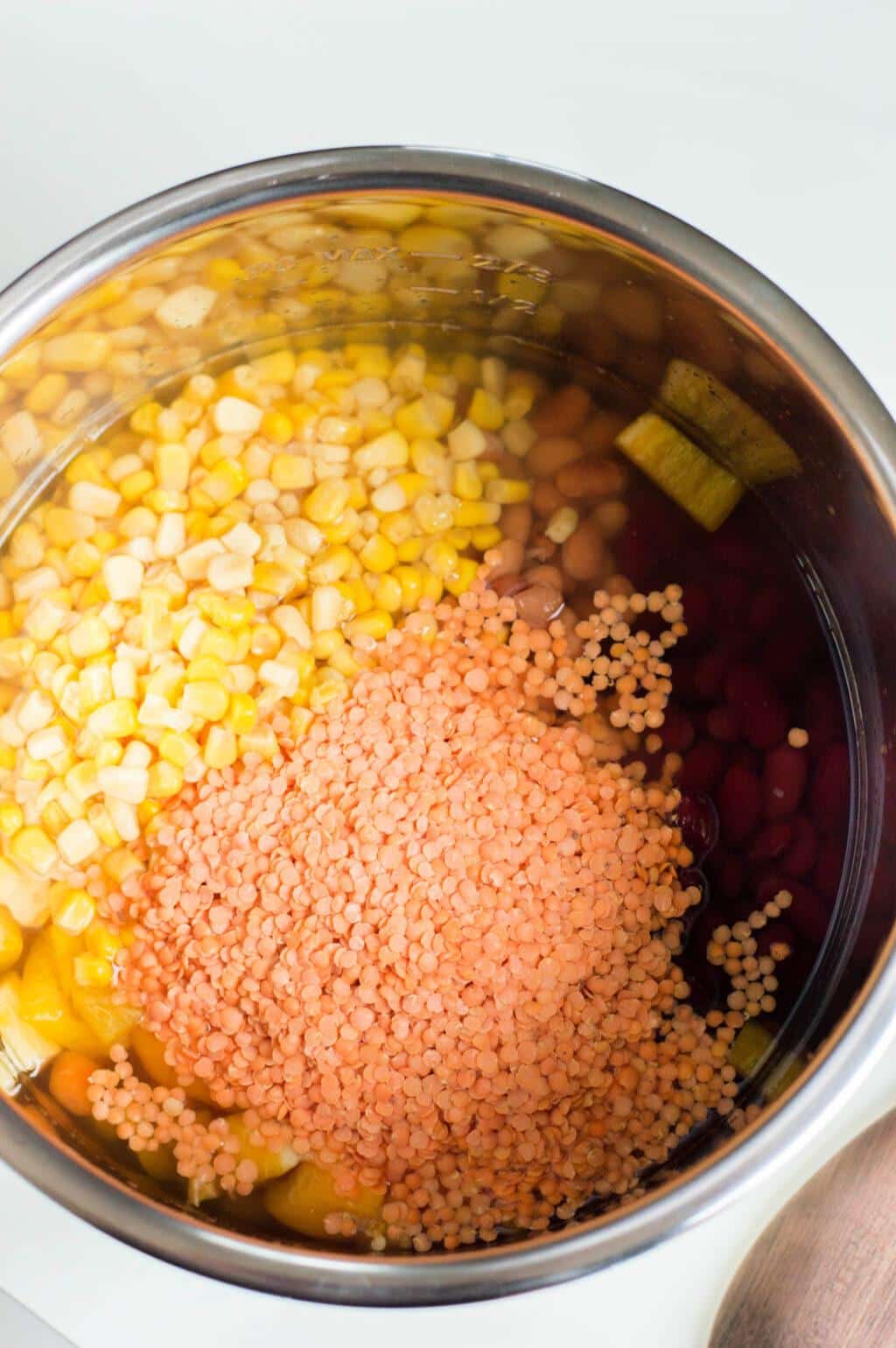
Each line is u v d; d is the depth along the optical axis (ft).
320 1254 1.73
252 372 1.98
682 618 1.95
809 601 1.96
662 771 1.93
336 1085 1.86
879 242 1.90
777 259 1.90
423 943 1.87
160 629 1.93
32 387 1.85
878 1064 1.84
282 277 1.90
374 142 1.92
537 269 1.87
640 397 1.98
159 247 1.77
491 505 1.97
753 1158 1.71
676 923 1.91
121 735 1.92
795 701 1.94
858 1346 1.80
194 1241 1.72
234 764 1.93
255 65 1.92
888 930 1.80
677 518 1.97
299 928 1.88
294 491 1.99
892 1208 1.82
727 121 1.91
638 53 1.92
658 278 1.80
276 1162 1.87
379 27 1.92
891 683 1.89
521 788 1.90
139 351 1.93
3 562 1.96
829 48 1.91
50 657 1.94
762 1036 1.90
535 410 1.99
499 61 1.92
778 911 1.92
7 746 1.94
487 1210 1.86
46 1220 1.84
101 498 1.97
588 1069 1.87
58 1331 1.83
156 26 1.92
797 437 1.85
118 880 1.90
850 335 1.90
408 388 1.99
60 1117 1.87
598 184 1.75
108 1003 1.89
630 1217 1.71
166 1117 1.88
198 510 1.97
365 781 1.90
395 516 1.97
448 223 1.81
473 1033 1.86
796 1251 1.82
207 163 1.92
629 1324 1.83
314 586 1.96
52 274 1.75
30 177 1.91
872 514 1.80
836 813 1.93
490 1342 1.84
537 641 1.94
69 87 1.92
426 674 1.94
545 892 1.88
